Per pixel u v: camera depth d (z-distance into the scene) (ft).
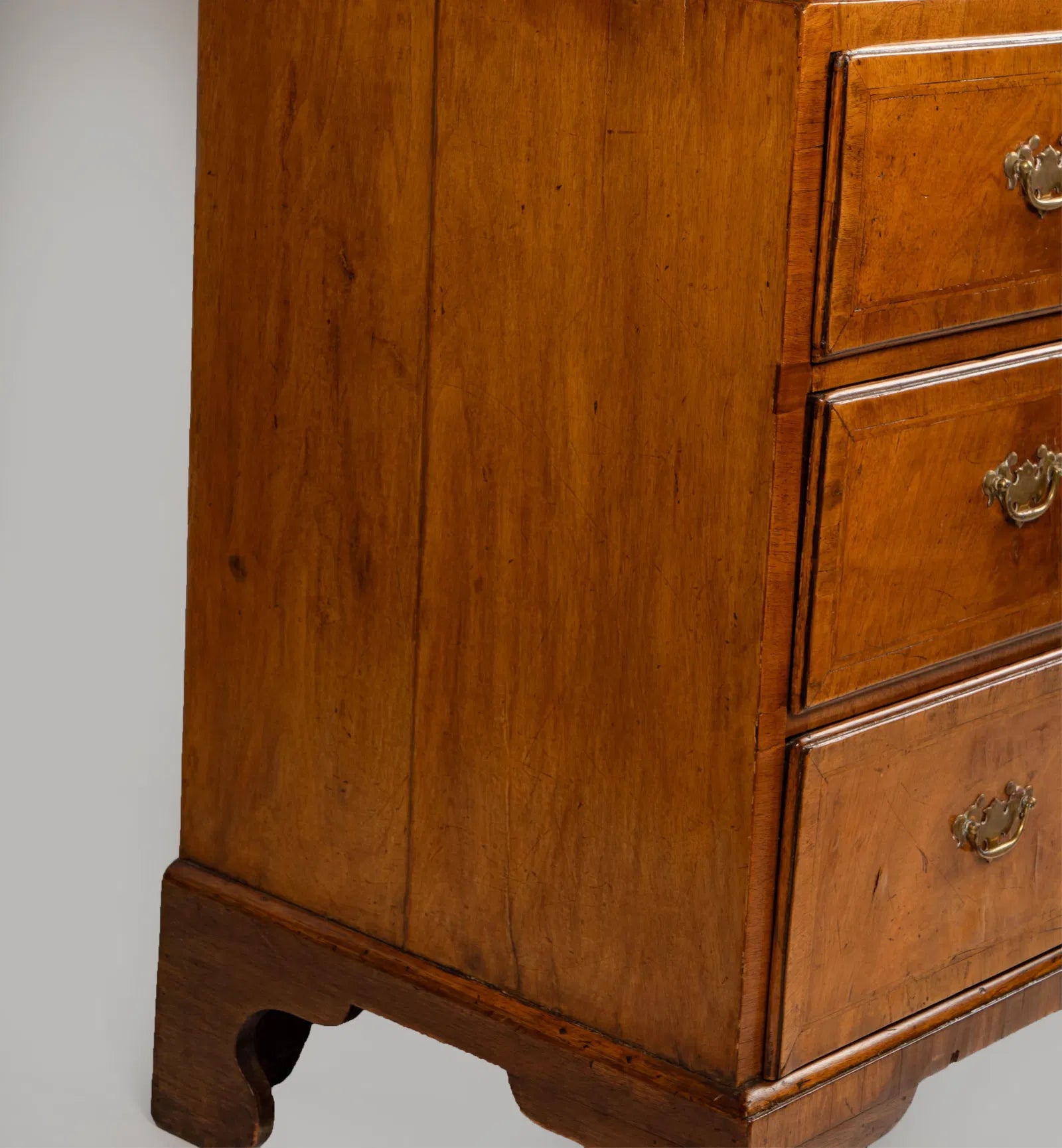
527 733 6.05
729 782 5.62
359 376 6.22
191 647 6.87
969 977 6.40
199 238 6.54
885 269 5.41
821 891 5.78
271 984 6.76
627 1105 5.95
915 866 6.07
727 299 5.37
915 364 5.63
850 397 5.44
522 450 5.88
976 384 5.75
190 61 8.93
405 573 6.23
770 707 5.54
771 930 5.73
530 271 5.76
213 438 6.65
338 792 6.55
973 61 5.45
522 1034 6.16
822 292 5.30
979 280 5.66
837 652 5.61
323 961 6.61
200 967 6.96
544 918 6.12
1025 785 6.37
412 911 6.44
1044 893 6.59
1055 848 6.57
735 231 5.32
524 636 5.99
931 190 5.46
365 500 6.29
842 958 5.93
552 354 5.76
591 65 5.52
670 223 5.45
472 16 5.73
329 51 6.07
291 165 6.24
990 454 5.86
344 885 6.59
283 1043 7.32
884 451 5.56
